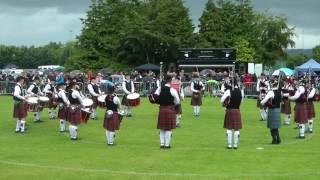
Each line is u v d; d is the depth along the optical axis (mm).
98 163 9492
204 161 9727
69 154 10492
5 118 17203
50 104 16797
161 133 11273
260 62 49094
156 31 42312
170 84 11156
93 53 44750
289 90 15539
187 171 8789
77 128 13773
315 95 13914
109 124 11742
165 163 9508
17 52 92000
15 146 11586
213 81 28578
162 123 11141
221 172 8703
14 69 51000
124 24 43688
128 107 18062
